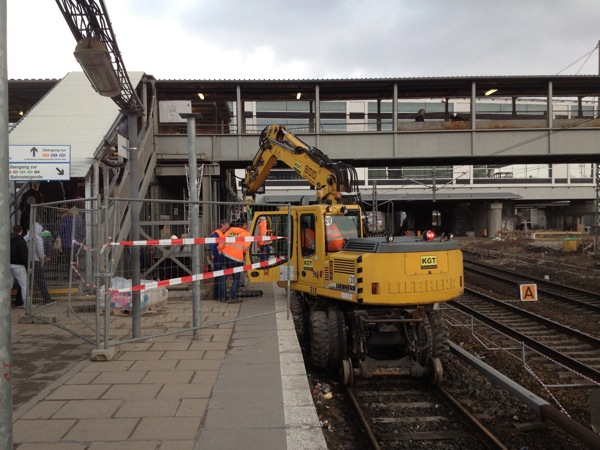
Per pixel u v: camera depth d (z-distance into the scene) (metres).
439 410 5.63
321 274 7.13
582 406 5.95
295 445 3.49
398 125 19.98
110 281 6.04
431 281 6.21
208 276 6.70
